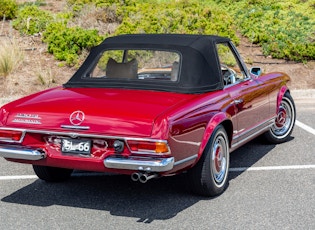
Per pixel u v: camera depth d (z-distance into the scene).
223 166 6.24
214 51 6.41
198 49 6.22
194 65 6.08
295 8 18.05
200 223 5.36
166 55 6.18
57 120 5.49
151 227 5.27
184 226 5.29
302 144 8.46
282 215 5.55
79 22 15.31
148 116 5.27
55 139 5.56
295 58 14.36
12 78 12.36
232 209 5.73
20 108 5.71
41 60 13.42
